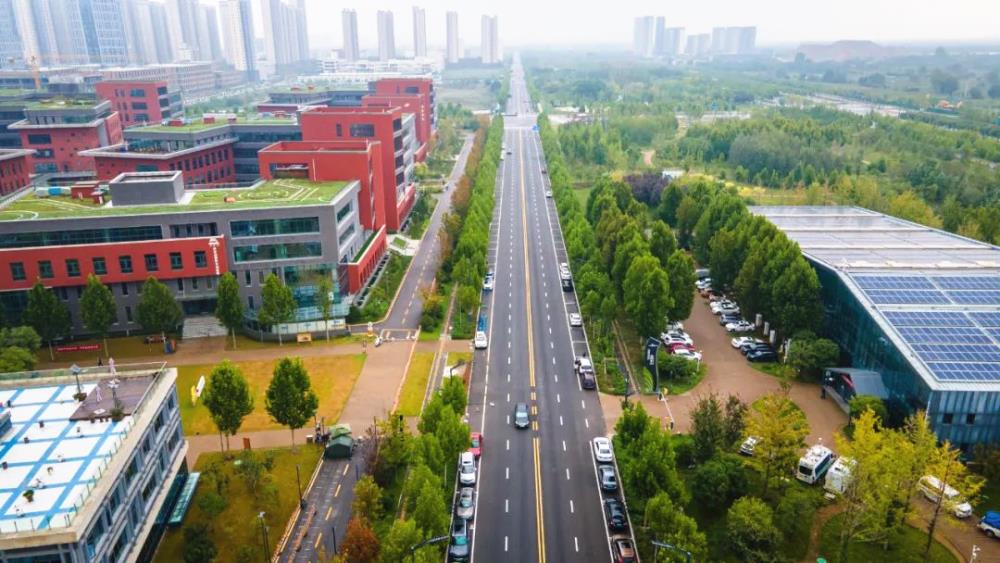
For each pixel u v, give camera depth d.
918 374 79.31
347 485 75.38
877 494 65.38
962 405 76.62
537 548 66.81
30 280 105.75
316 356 106.81
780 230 121.56
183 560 62.53
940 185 192.38
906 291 96.69
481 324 118.38
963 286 97.88
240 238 113.88
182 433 74.31
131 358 105.12
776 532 64.31
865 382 88.94
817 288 102.38
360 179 140.00
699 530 68.94
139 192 116.25
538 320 122.94
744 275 113.50
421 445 68.69
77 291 109.06
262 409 91.25
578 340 114.94
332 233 117.00
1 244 105.50
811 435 84.56
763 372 102.25
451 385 82.19
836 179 194.88
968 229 143.12
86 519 49.41
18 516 49.91
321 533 67.81
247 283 116.62
